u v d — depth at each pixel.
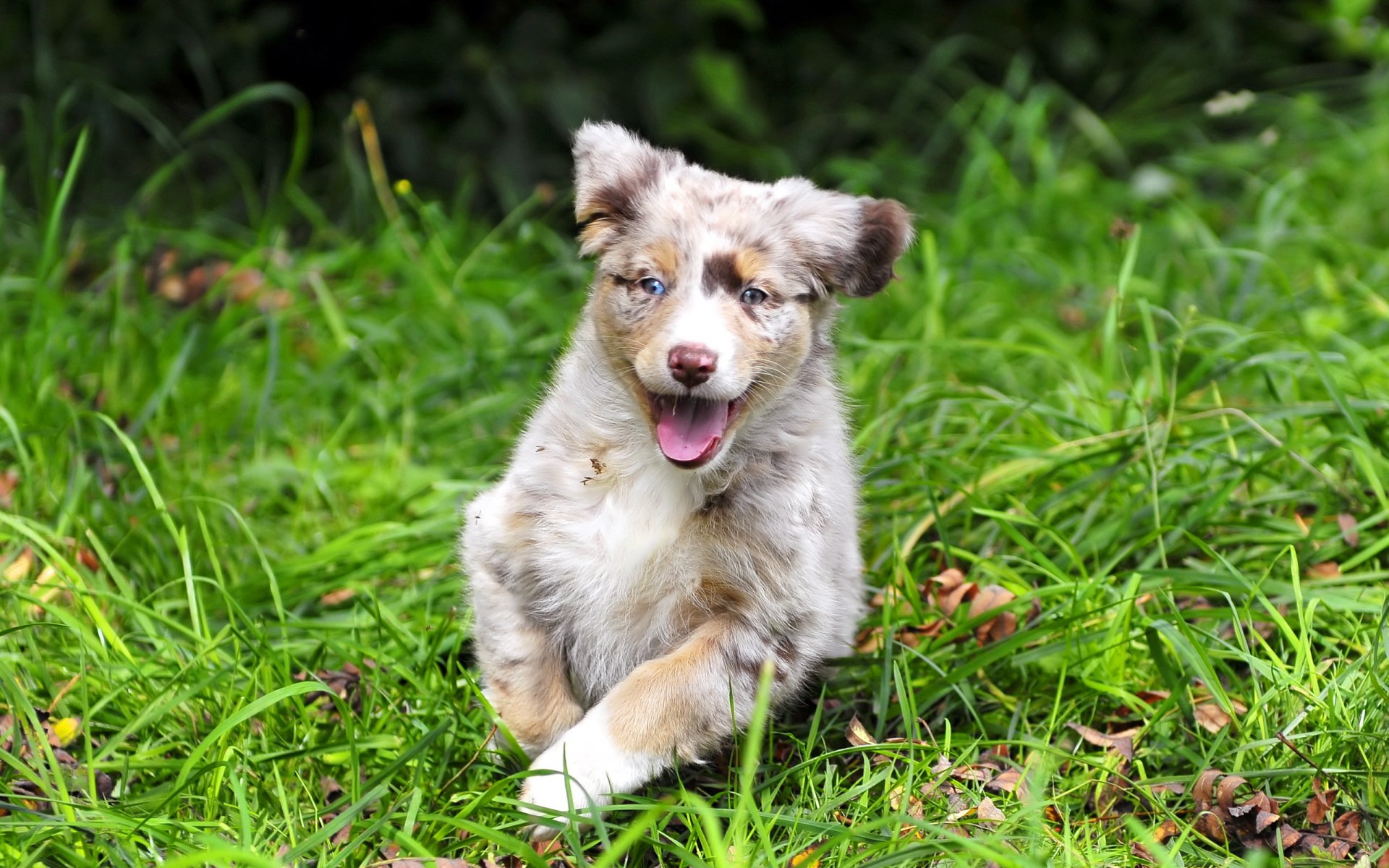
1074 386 8.79
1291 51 15.42
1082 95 15.02
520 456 5.96
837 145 14.14
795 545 5.66
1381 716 5.62
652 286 5.61
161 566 7.16
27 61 13.00
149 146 13.18
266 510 8.16
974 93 13.69
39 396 8.21
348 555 7.20
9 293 9.98
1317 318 9.25
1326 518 7.36
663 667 5.45
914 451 7.71
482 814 5.32
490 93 12.74
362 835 4.85
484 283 10.51
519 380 9.28
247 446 8.71
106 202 12.64
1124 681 6.30
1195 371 7.90
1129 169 14.35
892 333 9.94
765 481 5.69
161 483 7.82
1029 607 6.63
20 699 5.51
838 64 14.39
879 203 5.97
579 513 5.76
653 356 5.43
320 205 12.95
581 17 13.41
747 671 5.60
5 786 5.12
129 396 8.80
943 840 4.84
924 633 6.58
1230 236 11.53
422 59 13.01
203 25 13.15
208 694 5.88
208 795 5.17
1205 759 5.51
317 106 13.55
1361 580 6.85
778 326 5.64
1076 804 5.52
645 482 5.71
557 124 12.56
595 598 5.78
